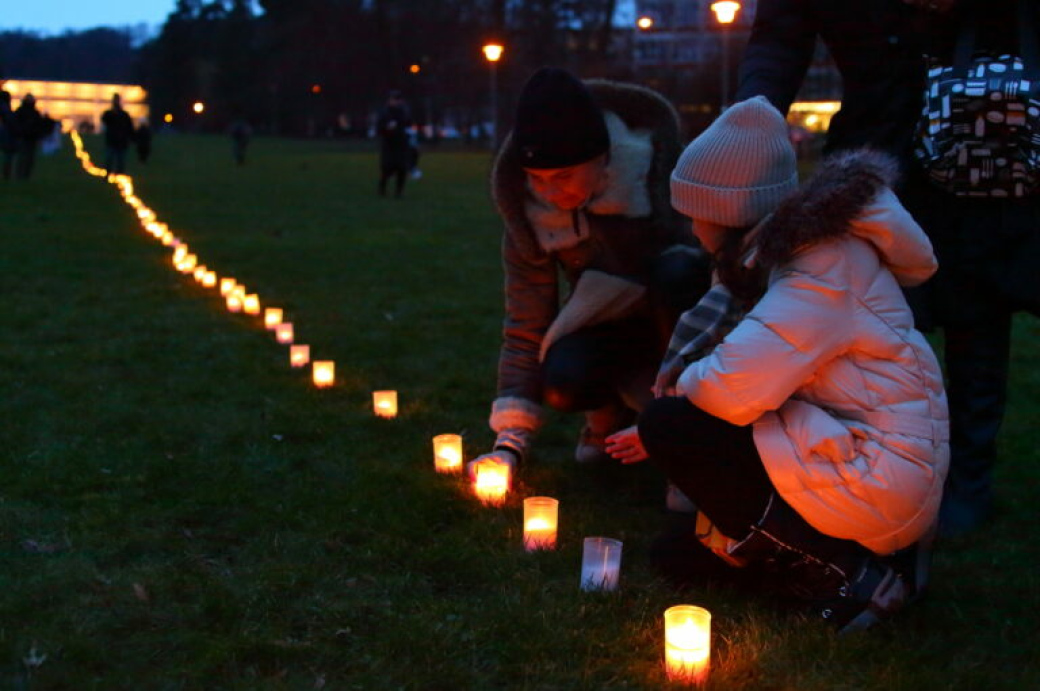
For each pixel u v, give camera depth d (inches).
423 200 781.3
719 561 126.9
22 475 165.5
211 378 234.1
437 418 207.2
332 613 120.6
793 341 104.8
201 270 377.4
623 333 164.4
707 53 1787.6
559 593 127.3
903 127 146.4
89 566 132.3
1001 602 125.2
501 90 2297.0
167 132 3998.5
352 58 2716.5
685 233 158.1
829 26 146.6
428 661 110.3
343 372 242.4
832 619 114.3
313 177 1074.1
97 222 574.9
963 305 146.8
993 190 134.7
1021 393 226.1
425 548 139.9
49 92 5349.4
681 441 114.8
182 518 150.8
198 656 111.0
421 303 338.3
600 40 2204.7
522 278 166.6
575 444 194.4
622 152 154.8
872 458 107.2
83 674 106.9
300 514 151.5
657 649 112.8
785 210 105.1
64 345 266.5
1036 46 131.0
